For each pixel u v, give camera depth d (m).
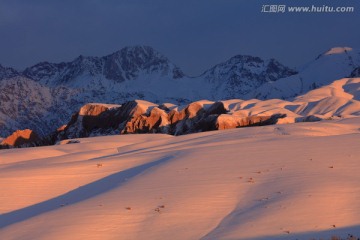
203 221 25.83
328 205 26.19
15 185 38.56
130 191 33.34
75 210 29.52
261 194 29.64
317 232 22.30
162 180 35.78
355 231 21.91
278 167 36.34
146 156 50.03
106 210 28.75
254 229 23.55
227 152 45.22
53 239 24.39
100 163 46.78
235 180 33.44
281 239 21.73
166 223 25.89
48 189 38.03
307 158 38.84
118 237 24.45
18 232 26.33
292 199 27.59
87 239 24.23
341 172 33.53
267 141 53.06
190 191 31.52
